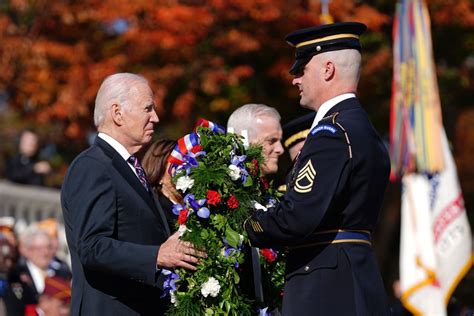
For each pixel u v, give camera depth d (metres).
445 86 20.48
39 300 11.45
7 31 21.03
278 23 18.56
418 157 13.62
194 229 7.45
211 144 7.75
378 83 19.89
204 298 7.49
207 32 18.78
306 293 7.12
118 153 7.70
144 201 7.66
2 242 11.74
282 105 19.91
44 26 20.80
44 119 20.52
